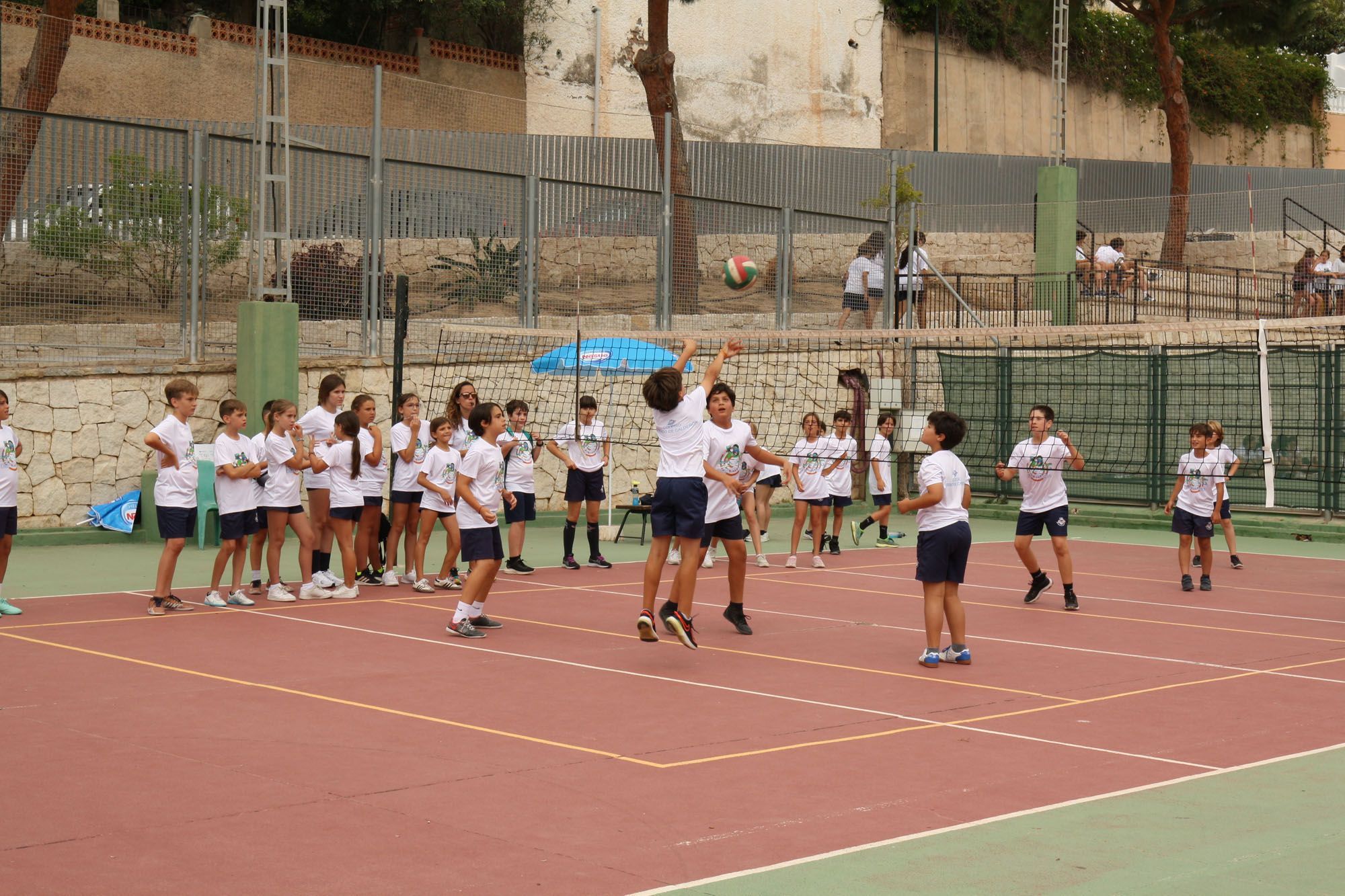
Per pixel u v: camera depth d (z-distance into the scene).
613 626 11.57
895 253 24.66
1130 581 15.43
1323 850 5.68
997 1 40.00
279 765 6.87
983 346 24.12
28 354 16.78
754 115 35.97
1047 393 23.20
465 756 7.12
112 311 17.19
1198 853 5.63
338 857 5.45
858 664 10.07
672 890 5.10
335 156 18.70
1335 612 13.14
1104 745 7.61
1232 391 21.44
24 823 5.84
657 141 24.19
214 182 17.92
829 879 5.24
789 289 23.41
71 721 7.79
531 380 20.23
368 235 19.03
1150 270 27.66
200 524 16.92
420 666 9.63
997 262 29.08
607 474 21.05
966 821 6.09
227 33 28.19
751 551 18.00
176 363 17.58
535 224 20.48
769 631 11.53
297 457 12.62
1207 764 7.22
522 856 5.50
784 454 19.19
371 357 18.94
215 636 10.73
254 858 5.42
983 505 23.58
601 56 33.59
